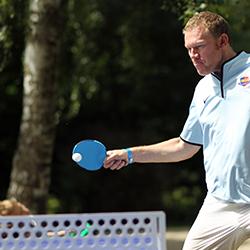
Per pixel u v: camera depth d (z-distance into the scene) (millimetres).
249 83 12414
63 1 28266
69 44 36312
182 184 52438
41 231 11297
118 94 50188
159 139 51750
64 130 50781
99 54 43625
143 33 43656
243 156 12281
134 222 11680
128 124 51938
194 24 12633
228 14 24375
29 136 28312
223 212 12750
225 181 12555
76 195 50875
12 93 47656
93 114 51219
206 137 12898
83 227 11297
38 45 27703
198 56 12609
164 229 11305
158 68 49188
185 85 50719
